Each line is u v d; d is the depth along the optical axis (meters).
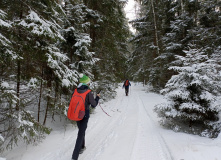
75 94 2.65
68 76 3.87
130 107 7.30
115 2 8.66
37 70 3.69
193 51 4.04
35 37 3.39
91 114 5.89
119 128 4.27
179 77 4.02
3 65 2.75
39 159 2.68
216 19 9.30
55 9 3.96
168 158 2.50
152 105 7.36
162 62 11.74
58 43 5.02
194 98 3.58
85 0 8.20
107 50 9.54
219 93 3.55
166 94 3.97
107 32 8.85
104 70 9.71
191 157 2.33
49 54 3.34
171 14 12.02
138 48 14.98
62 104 3.84
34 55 3.29
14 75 3.15
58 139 3.56
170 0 11.77
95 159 2.65
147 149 2.90
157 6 12.97
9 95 2.47
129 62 15.58
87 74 5.70
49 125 4.36
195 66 3.79
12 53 2.58
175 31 10.50
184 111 3.71
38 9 3.58
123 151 2.89
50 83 4.10
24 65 3.42
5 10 3.23
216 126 3.20
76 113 2.47
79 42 4.89
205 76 3.46
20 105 2.88
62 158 2.74
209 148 2.46
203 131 3.43
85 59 5.49
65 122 4.73
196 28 9.30
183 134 3.46
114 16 9.08
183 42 10.20
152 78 12.93
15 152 2.92
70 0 5.43
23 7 3.31
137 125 4.47
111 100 9.50
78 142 2.54
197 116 3.46
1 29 2.79
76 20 5.27
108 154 2.81
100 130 4.15
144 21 14.02
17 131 2.66
